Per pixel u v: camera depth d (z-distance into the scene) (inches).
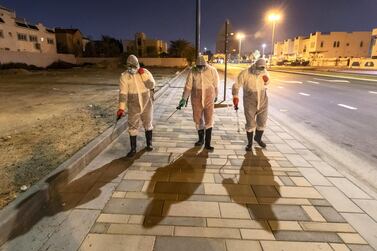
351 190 150.4
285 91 597.6
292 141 232.5
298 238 110.8
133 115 191.6
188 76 204.4
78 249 103.3
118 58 2181.3
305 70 1594.5
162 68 1996.8
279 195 143.9
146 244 106.2
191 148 212.5
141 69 189.8
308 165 183.2
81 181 157.0
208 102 202.5
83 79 920.3
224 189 149.3
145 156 195.5
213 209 130.2
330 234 113.6
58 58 1881.2
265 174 168.6
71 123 278.4
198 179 160.9
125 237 110.0
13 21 1766.7
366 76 1032.8
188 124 287.3
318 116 344.5
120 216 123.8
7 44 1715.1
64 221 120.0
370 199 141.5
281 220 122.3
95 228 115.4
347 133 268.5
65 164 160.9
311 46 2930.6
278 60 3228.3
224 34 404.2
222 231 114.3
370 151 218.4
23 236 110.2
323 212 128.9
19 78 959.6
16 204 119.0
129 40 2682.1
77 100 446.0
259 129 213.8
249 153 203.3
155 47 2679.6
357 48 2805.1
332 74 1170.6
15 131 249.6
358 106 412.2
